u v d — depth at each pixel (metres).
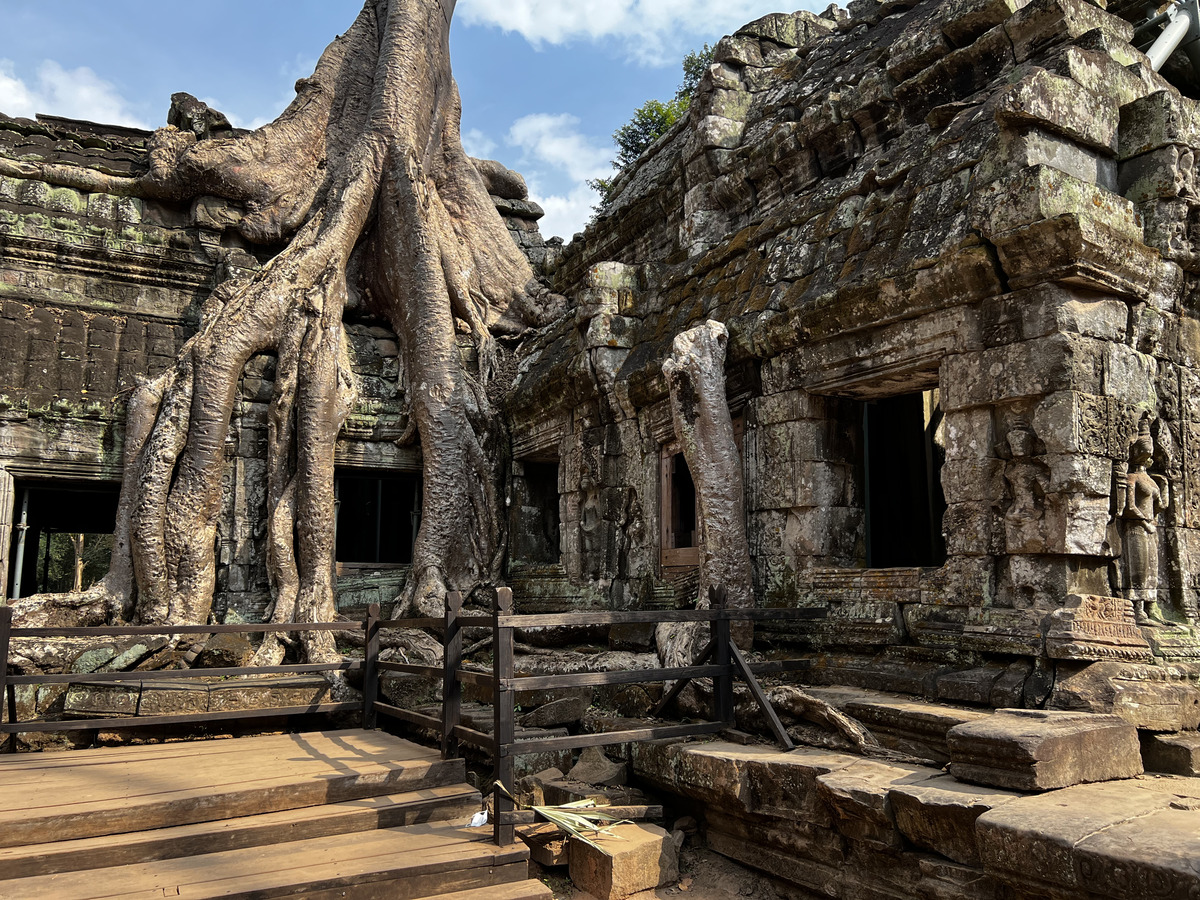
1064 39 6.16
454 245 11.59
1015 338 5.19
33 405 9.94
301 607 9.47
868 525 7.47
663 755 5.40
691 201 9.45
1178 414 5.64
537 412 10.38
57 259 10.49
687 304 8.45
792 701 5.27
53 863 4.09
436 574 10.07
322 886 3.96
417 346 10.88
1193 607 5.49
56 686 7.25
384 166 11.35
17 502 10.22
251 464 10.41
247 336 10.12
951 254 5.42
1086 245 4.89
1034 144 5.38
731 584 6.57
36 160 10.93
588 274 9.38
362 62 12.34
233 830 4.47
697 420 6.87
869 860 4.25
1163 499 5.39
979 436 5.38
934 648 5.47
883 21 8.76
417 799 5.07
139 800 4.57
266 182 11.32
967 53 6.69
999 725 4.03
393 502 11.92
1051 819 3.35
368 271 11.67
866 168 7.17
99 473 10.15
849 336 6.27
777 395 6.90
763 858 4.85
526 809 4.97
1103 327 5.17
